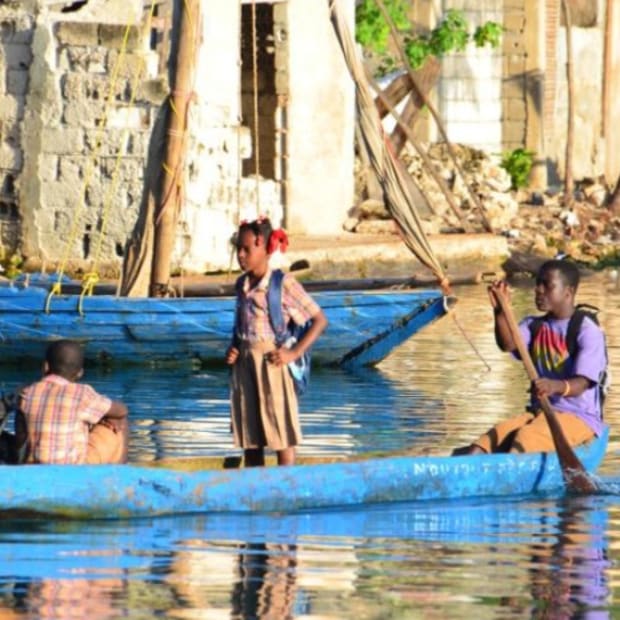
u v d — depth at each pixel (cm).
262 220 4303
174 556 3662
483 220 10575
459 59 12812
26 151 8838
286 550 3738
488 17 12838
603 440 4541
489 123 12925
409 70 10394
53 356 4116
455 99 12838
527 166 12656
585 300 9038
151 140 6806
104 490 3984
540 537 3912
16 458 4128
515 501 4328
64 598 3312
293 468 4175
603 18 13462
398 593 3400
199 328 6712
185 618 3197
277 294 4266
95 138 8750
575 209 12031
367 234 10362
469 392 6231
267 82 10212
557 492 4450
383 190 6800
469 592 3419
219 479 4100
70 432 4069
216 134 8962
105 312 6650
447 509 4209
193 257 8800
